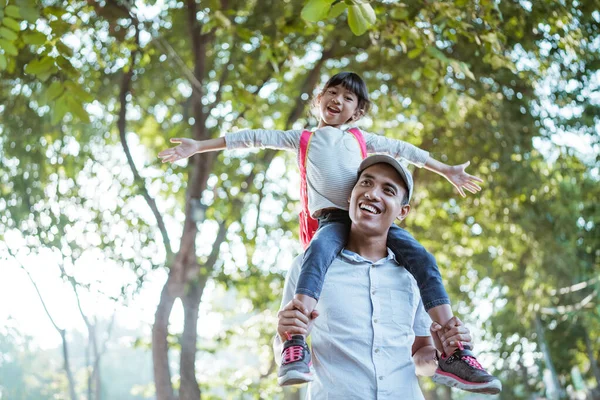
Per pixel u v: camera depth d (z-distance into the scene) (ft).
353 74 14.53
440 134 53.57
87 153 55.21
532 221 56.59
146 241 55.16
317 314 11.07
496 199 54.95
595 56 43.57
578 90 47.70
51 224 54.34
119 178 56.65
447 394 84.94
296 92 56.70
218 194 54.65
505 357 91.50
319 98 14.47
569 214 60.08
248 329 66.28
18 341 75.36
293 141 13.84
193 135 49.49
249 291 62.39
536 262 62.28
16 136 50.55
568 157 57.11
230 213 53.36
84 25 42.70
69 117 51.62
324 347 11.15
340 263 11.58
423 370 12.03
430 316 11.48
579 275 73.10
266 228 59.11
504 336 90.07
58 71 18.22
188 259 49.21
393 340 11.19
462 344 11.24
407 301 11.52
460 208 59.36
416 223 60.75
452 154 53.01
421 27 24.95
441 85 24.84
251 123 52.24
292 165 60.44
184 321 50.75
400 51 44.93
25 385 86.17
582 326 90.17
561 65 44.86
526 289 67.46
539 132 50.83
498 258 64.69
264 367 68.49
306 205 13.35
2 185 54.19
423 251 11.74
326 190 12.91
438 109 49.70
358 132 13.80
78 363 104.78
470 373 10.91
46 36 18.16
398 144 14.38
